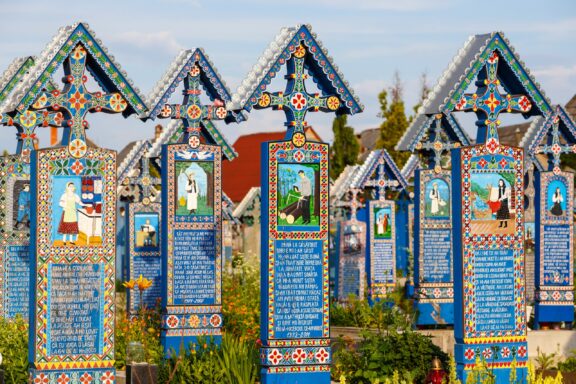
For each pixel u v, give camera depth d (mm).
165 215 27984
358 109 23578
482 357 23062
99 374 21656
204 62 27875
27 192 30344
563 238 33969
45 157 21500
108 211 21781
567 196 34062
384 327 30312
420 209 32938
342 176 53031
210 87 28094
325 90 23625
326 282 23047
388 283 41344
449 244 33062
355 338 30094
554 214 33938
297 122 23172
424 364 24094
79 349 21562
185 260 28062
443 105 23109
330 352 23031
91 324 21609
